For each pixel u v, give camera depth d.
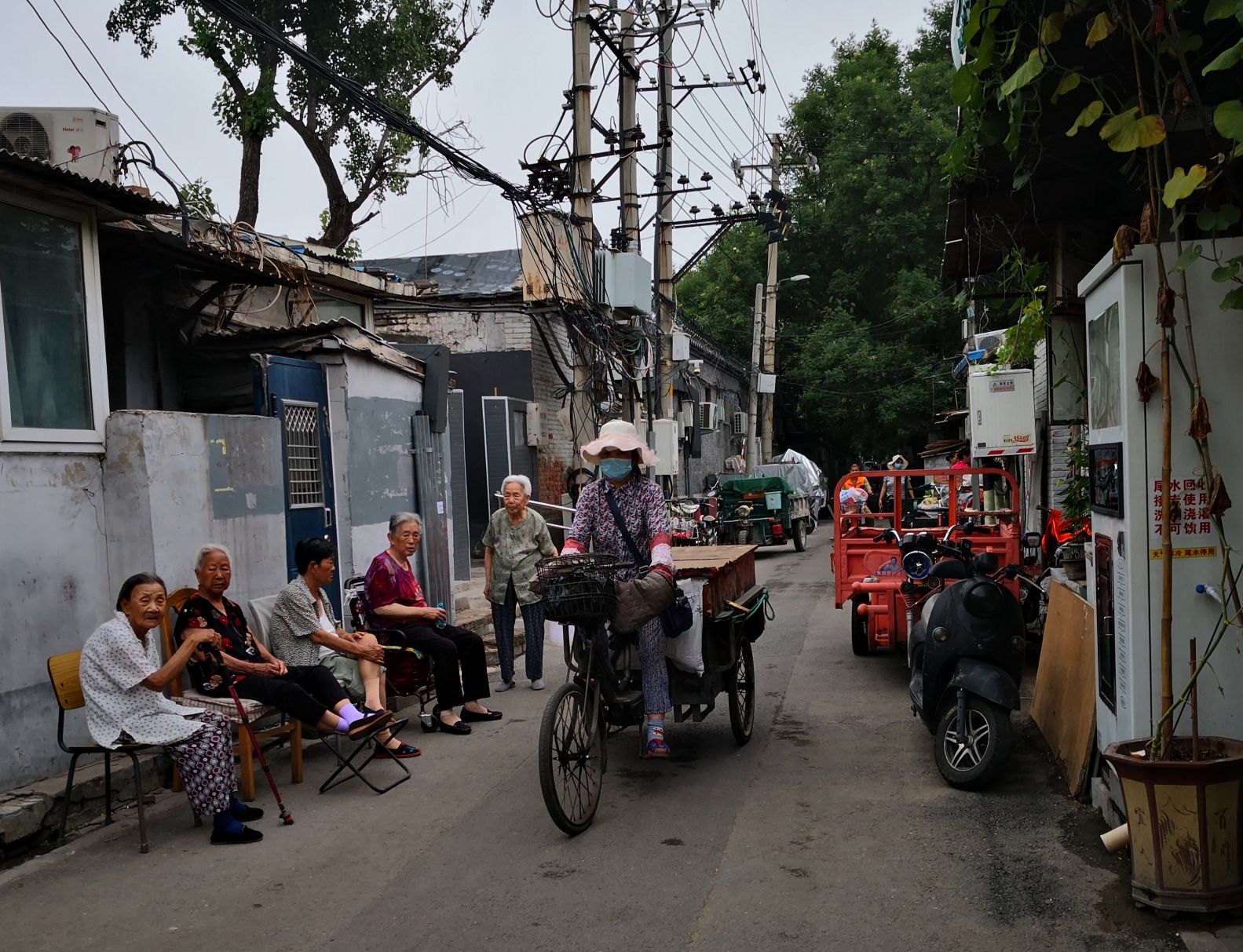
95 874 4.86
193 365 9.72
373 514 10.21
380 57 14.68
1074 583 6.87
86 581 6.34
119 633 5.28
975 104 4.97
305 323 11.48
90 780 5.74
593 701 5.44
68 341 6.37
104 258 8.41
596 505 6.05
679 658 6.06
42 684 5.89
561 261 13.01
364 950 3.96
